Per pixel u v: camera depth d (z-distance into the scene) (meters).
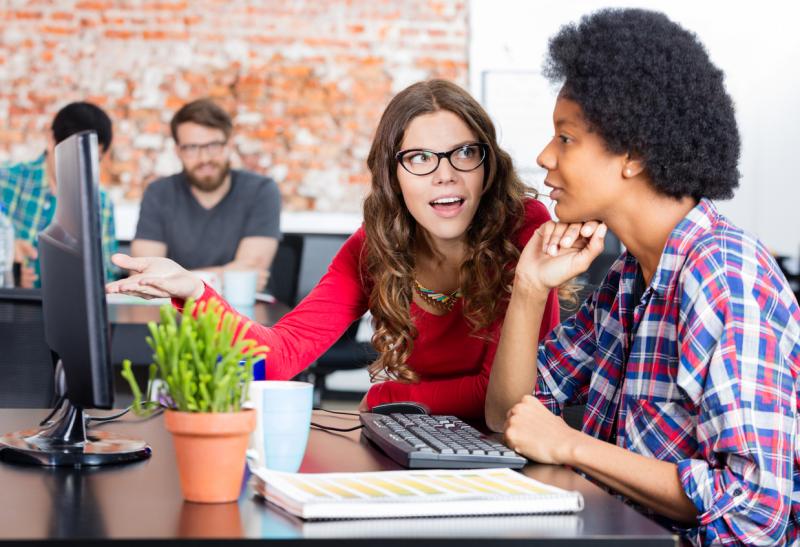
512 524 0.96
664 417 1.32
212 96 6.42
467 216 1.74
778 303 1.24
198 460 1.02
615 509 1.03
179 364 1.01
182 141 4.25
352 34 6.43
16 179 4.28
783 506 1.16
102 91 6.36
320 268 5.65
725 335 1.20
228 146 4.32
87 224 1.09
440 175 1.71
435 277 1.86
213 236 4.33
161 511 0.99
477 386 1.80
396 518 0.97
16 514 0.98
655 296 1.33
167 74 6.39
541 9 6.37
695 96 1.26
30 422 1.57
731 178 1.31
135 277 1.44
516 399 1.59
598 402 1.52
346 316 1.86
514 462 1.23
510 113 6.38
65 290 1.16
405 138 1.73
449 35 6.41
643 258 1.39
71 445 1.28
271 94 6.43
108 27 6.35
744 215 6.42
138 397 1.03
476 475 1.11
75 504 1.03
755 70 6.38
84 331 1.10
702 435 1.21
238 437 1.03
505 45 6.39
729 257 1.24
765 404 1.18
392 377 1.92
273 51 6.43
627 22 1.29
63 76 6.34
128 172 6.38
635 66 1.26
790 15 6.36
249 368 1.04
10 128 6.34
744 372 1.18
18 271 3.90
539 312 1.57
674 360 1.31
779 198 6.41
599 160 1.30
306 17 6.42
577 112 1.29
